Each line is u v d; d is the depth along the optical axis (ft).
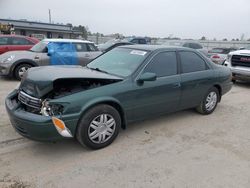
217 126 16.61
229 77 19.63
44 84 11.17
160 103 14.83
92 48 32.91
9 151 12.21
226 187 10.15
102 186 9.89
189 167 11.46
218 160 12.18
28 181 9.98
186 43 51.75
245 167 11.66
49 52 29.73
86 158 11.83
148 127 15.81
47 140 11.08
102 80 12.34
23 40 35.88
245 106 21.66
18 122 11.27
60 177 10.33
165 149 13.07
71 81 11.94
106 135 12.73
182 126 16.29
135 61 14.33
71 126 11.31
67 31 150.30
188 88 16.25
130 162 11.65
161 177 10.61
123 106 13.02
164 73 15.01
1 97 21.40
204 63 17.69
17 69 28.78
